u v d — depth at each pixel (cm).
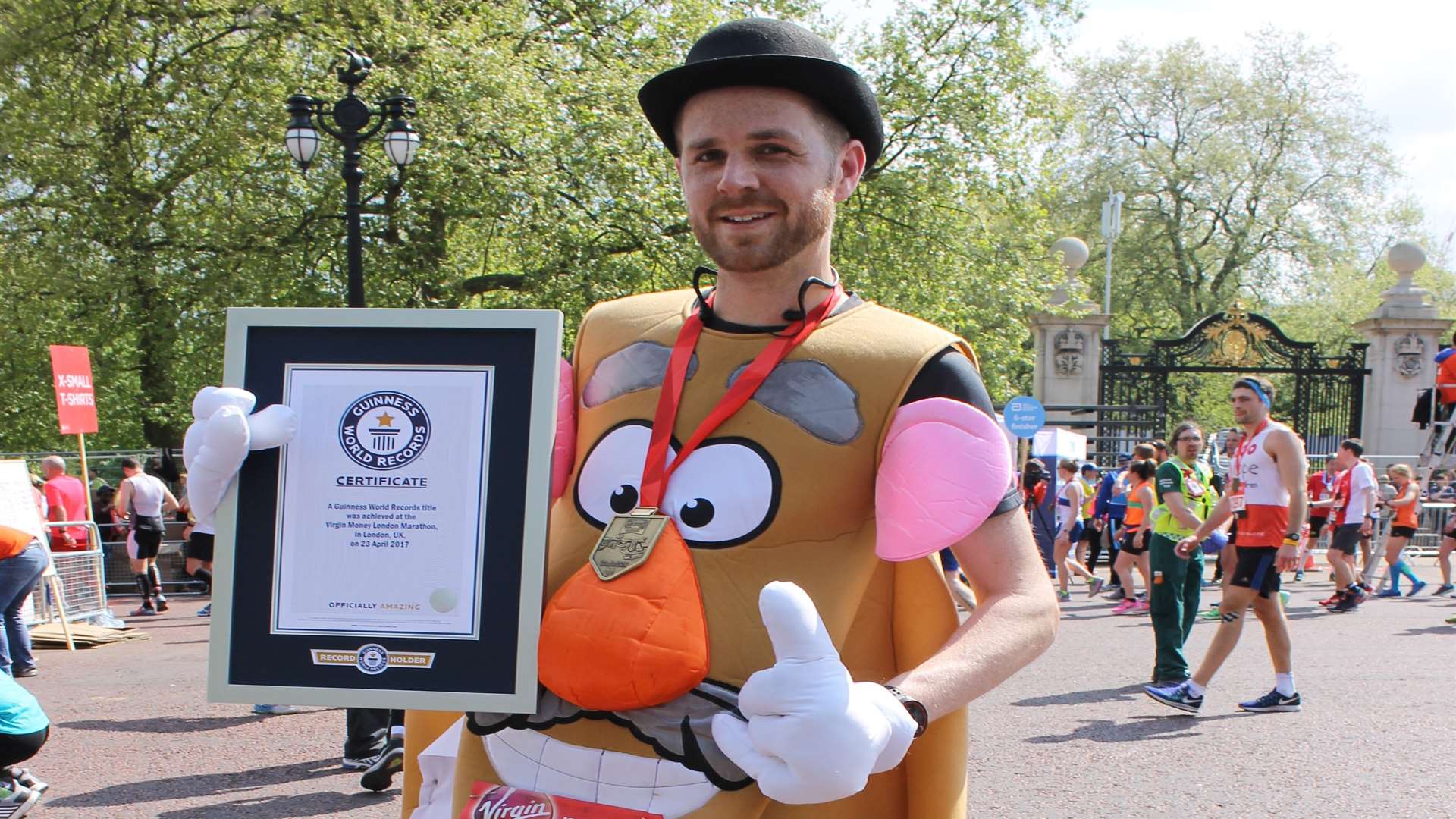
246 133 1619
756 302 172
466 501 158
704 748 149
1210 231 3672
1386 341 2219
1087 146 3666
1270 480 635
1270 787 501
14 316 1709
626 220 1591
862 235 1895
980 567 161
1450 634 971
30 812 488
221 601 160
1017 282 2081
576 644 152
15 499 978
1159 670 695
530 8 1848
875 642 171
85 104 1647
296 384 164
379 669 157
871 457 162
